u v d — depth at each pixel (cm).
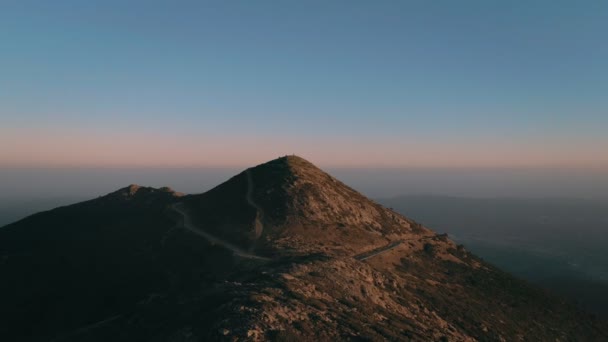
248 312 4525
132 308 6738
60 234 12725
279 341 4062
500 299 10156
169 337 4512
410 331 5728
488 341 7312
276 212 10975
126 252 9831
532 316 9825
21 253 11300
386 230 12538
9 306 8138
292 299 5181
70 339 6097
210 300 5319
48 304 7919
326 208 11894
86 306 7500
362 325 5075
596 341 9844
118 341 5312
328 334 4538
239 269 7362
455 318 7750
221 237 9712
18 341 6912
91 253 10194
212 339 4109
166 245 9650
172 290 7106
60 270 9462
